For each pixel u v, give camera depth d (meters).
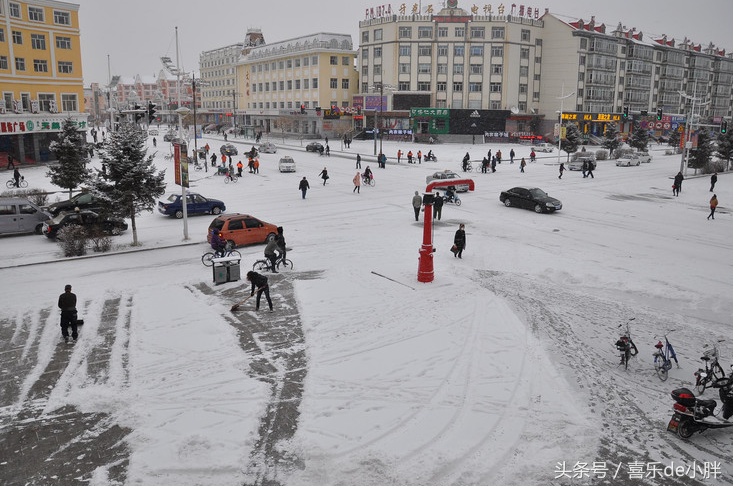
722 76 119.69
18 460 8.13
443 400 9.91
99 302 15.18
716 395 10.18
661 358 11.20
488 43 85.31
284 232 24.59
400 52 86.31
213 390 10.24
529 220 27.78
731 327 13.55
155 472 7.87
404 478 7.73
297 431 8.89
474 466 8.01
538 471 7.91
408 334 12.95
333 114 86.75
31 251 21.16
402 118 88.00
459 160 59.72
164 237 23.75
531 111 89.44
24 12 50.50
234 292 16.12
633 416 9.45
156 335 12.81
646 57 100.19
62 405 9.71
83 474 7.83
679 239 23.62
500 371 11.09
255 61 110.56
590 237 23.95
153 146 74.00
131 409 9.57
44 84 52.88
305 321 13.75
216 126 119.31
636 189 39.19
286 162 48.16
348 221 27.23
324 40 92.38
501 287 16.77
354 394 10.12
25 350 12.04
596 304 15.27
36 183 38.53
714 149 55.91
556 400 9.94
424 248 16.95
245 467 7.99
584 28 89.88
